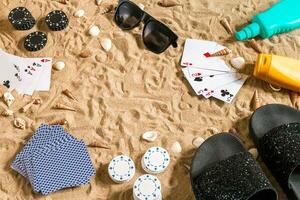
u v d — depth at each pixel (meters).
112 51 0.96
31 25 0.98
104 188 0.83
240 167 0.80
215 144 0.85
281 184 0.82
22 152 0.84
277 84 0.91
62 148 0.85
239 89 0.92
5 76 0.93
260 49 0.95
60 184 0.82
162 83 0.93
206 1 1.01
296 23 0.96
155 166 0.83
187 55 0.95
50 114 0.89
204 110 0.90
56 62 0.94
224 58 0.95
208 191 0.78
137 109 0.90
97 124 0.89
